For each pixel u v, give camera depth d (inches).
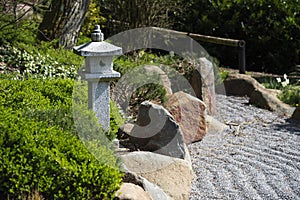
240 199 181.3
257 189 189.9
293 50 429.7
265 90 349.1
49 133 163.5
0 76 272.7
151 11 414.3
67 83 240.8
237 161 221.9
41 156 148.4
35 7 343.3
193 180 196.7
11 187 146.0
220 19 456.4
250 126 285.0
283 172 208.2
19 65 303.0
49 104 203.6
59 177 146.0
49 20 369.1
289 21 426.9
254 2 447.2
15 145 151.6
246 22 447.8
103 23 449.7
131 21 416.5
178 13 454.6
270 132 272.1
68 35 375.2
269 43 438.6
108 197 147.6
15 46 321.1
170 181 179.9
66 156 153.4
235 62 458.0
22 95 208.4
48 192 145.6
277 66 438.3
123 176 162.7
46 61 309.0
